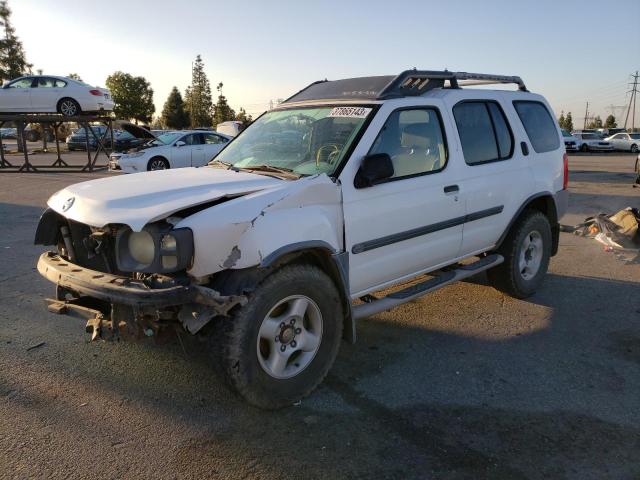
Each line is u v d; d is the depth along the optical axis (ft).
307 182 10.89
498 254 16.89
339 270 11.33
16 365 12.70
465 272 15.26
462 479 8.84
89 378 12.12
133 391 11.58
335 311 11.50
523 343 14.42
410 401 11.37
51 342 14.01
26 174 62.69
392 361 13.30
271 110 15.67
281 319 10.63
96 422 10.37
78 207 10.63
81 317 10.62
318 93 15.11
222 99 256.52
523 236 17.03
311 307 11.18
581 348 14.11
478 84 17.65
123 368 12.62
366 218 12.05
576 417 10.78
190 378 12.18
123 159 53.83
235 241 9.64
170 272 9.43
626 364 13.20
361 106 13.04
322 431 10.19
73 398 11.26
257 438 9.94
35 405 10.95
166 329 9.96
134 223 9.33
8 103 63.05
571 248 25.25
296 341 11.01
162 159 54.49
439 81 15.35
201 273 9.52
